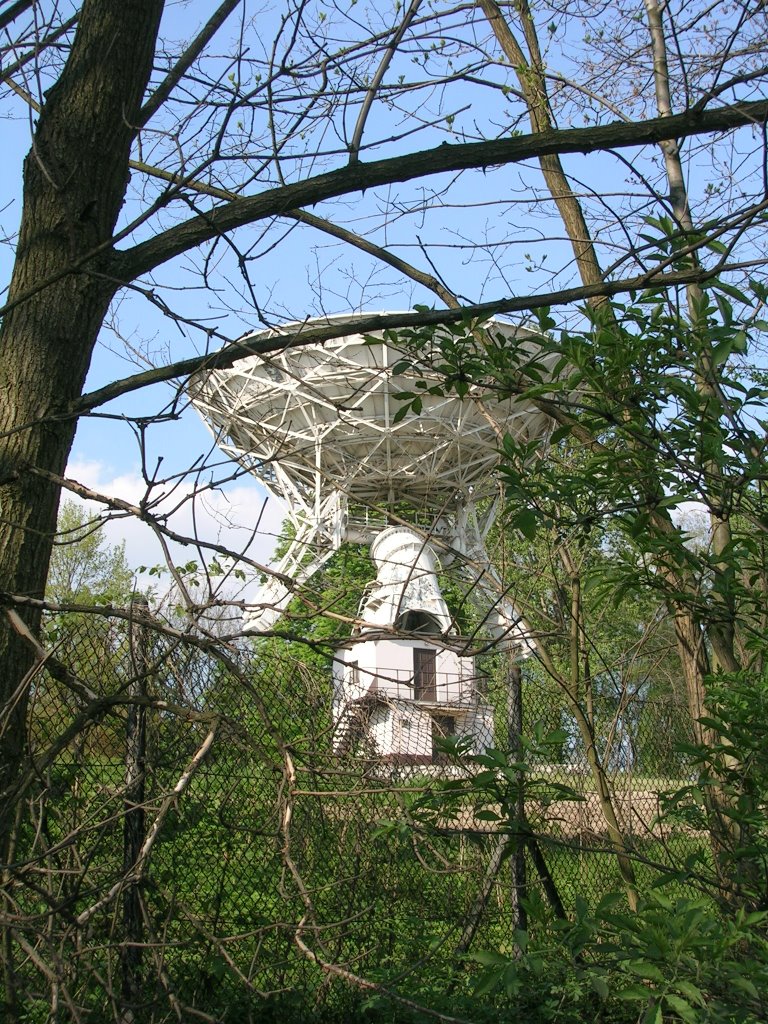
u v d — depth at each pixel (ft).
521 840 12.84
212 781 15.37
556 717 19.61
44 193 12.66
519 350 13.58
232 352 12.19
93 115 12.78
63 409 12.18
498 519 15.94
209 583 9.87
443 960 16.78
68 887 11.10
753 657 14.70
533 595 19.80
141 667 13.75
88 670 14.12
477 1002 15.12
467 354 13.48
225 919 14.96
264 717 9.93
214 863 15.12
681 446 12.65
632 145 12.56
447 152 12.49
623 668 19.52
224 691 14.43
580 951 9.75
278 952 15.14
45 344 12.19
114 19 12.96
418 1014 14.82
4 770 10.97
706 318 12.63
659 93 18.02
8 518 11.64
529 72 16.51
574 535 13.87
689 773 18.49
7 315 12.44
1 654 11.21
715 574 13.62
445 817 12.91
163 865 14.40
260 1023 14.73
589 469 12.90
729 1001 8.62
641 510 13.78
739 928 8.73
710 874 14.69
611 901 9.78
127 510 9.73
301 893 8.83
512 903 17.92
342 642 10.19
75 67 12.96
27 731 11.82
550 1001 14.24
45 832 11.54
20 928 8.52
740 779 12.45
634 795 20.47
